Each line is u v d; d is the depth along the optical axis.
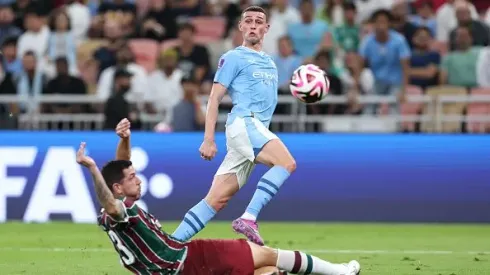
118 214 22.38
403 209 47.97
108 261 33.12
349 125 51.38
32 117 51.75
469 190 47.97
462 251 37.03
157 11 62.41
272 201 48.12
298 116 51.38
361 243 39.66
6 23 63.97
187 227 27.48
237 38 58.56
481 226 47.16
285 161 27.25
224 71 27.69
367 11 64.69
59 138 47.44
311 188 47.97
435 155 48.09
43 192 47.28
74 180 47.22
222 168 28.00
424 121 51.38
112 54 59.59
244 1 63.31
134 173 23.44
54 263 32.62
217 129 52.06
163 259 22.95
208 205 27.75
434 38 63.38
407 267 31.98
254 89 27.81
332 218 47.97
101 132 47.47
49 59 60.31
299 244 39.09
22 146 47.44
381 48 55.84
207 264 23.16
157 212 47.53
